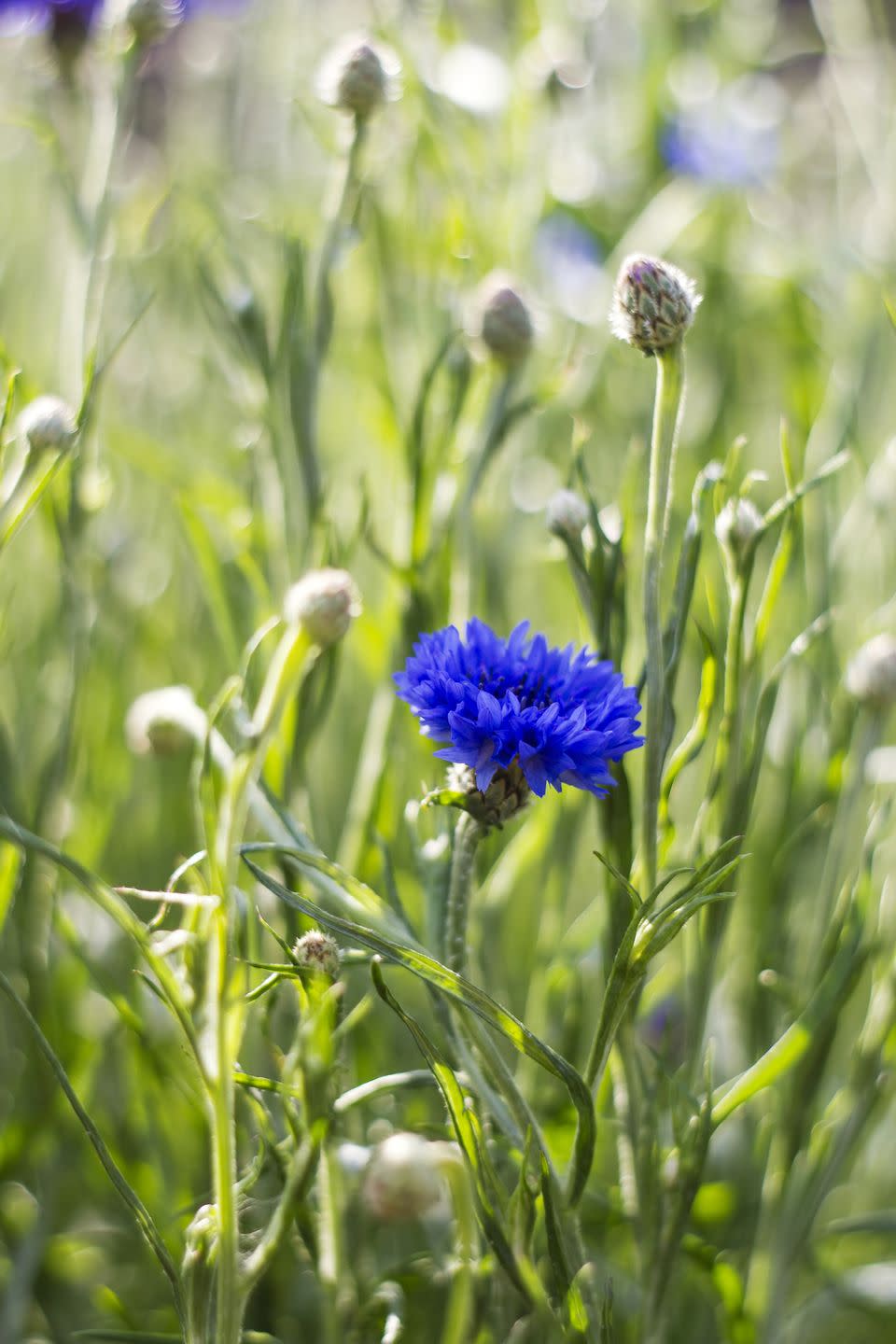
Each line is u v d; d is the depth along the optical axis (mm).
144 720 657
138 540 847
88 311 690
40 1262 693
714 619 650
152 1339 616
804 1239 665
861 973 635
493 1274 612
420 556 680
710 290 885
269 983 576
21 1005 586
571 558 631
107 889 560
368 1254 669
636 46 1022
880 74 893
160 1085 684
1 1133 709
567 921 795
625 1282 694
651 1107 629
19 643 789
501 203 792
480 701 575
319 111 850
